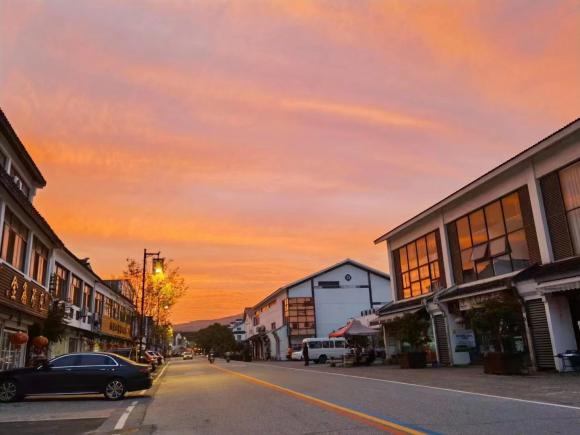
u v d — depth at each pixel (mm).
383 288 62531
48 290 25484
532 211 20078
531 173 20156
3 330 19500
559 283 16500
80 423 10477
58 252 27734
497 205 22656
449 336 24156
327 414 10094
